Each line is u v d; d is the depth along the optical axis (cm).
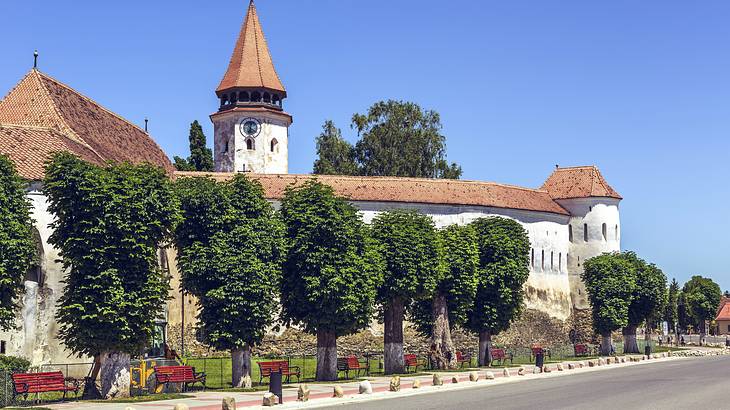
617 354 8894
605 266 8775
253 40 9631
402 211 5803
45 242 4631
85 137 5966
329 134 11562
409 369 6000
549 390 4122
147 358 4878
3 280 3591
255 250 4309
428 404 3378
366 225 5334
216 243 4250
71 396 3966
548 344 9106
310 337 7369
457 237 6106
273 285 4359
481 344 6525
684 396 3709
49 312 4603
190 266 4222
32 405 3428
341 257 4812
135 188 3850
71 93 6575
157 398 3700
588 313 9688
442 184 8356
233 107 9356
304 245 4747
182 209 4284
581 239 9881
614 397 3669
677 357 8556
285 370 4659
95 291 3694
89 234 3712
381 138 11388
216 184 4459
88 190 3741
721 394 3809
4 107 6006
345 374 5569
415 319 6469
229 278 4212
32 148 4903
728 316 17588
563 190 10044
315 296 4719
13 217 3728
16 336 4462
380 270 5128
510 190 8988
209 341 4262
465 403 3412
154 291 3822
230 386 4447
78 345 3700
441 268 5653
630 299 8781
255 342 4334
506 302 6462
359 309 4894
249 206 4419
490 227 6606
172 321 6694
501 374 5522
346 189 7819
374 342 7669
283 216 4862
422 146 11431
